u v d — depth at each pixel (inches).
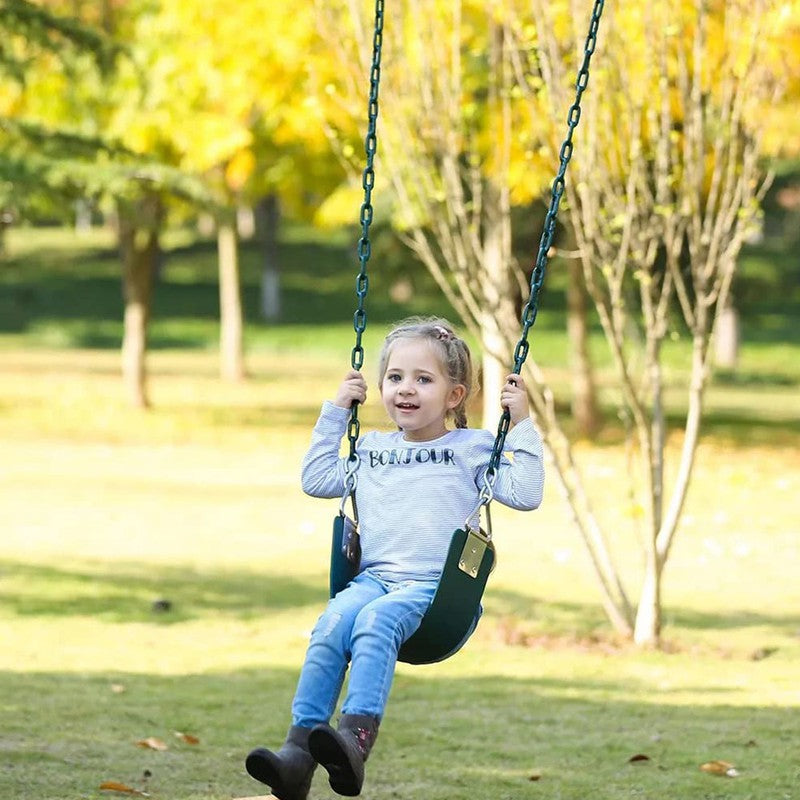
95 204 1362.0
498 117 932.0
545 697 653.3
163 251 5064.0
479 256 791.7
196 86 1722.4
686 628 826.2
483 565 353.4
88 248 5374.0
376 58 401.7
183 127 1739.7
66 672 677.9
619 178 768.9
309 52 1240.8
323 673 344.8
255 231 5748.0
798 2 775.7
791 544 1129.4
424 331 378.6
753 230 772.0
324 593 914.7
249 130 1780.3
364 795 491.2
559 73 743.7
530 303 389.7
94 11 1866.4
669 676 702.5
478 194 812.0
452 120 794.2
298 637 780.6
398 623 346.0
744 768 532.7
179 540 1106.1
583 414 1916.8
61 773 498.6
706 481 1492.4
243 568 997.8
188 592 906.1
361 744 327.9
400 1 774.5
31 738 549.0
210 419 2044.8
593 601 906.1
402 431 387.9
